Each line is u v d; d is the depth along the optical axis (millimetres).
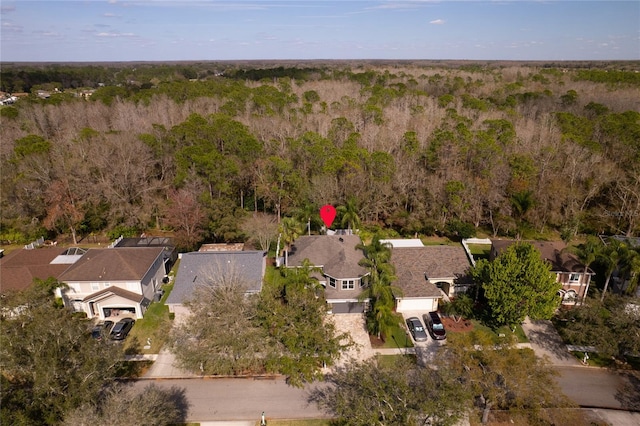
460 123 67938
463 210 53781
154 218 56812
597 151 57312
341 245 42156
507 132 64062
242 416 27562
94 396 24078
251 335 28234
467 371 25531
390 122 76062
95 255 39969
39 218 54156
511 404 26594
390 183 55750
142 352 33500
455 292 40875
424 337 34688
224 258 40312
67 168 54125
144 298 38406
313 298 31516
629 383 30656
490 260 45312
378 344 34375
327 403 28516
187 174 53281
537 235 54719
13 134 70000
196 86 111188
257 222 51219
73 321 25609
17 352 22969
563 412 27125
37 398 21938
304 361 27266
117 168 54938
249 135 61938
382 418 23219
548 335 35656
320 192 53531
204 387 30062
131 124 77000
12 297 32188
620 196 53656
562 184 54406
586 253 37469
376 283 33719
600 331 31344
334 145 65000
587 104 91062
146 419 21656
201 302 30109
